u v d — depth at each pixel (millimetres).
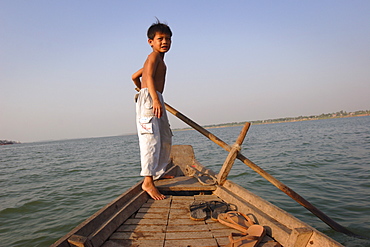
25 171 12102
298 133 32219
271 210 2316
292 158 10742
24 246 3930
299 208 4688
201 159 13000
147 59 3061
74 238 1667
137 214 2518
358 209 4383
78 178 9383
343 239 3391
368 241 3301
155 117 2926
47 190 7547
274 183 2975
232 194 2969
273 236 2068
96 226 2053
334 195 5230
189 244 1930
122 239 2012
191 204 2648
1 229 4633
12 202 6340
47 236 4266
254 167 3025
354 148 12523
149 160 2896
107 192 7023
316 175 7188
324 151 12258
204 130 3371
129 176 9312
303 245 1787
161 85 3129
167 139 3338
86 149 31734
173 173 4371
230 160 3119
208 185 3359
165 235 2080
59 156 21578
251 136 33469
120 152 22172
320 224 3945
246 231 2064
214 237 2047
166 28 2934
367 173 6922
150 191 2980
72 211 5492
